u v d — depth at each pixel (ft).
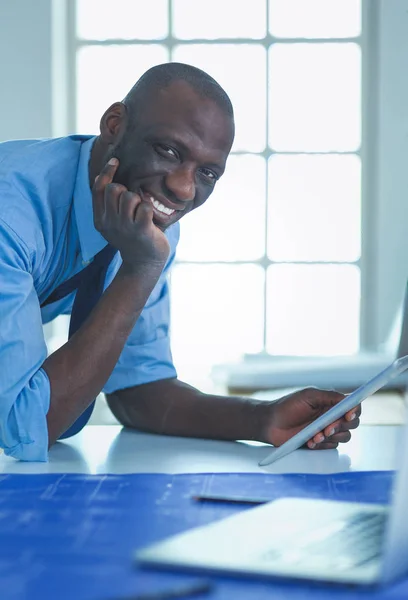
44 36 12.12
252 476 3.96
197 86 4.80
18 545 2.76
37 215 5.02
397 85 12.12
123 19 12.64
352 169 12.62
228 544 2.61
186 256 12.78
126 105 4.95
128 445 5.05
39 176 5.06
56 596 2.26
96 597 2.24
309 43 12.54
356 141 12.59
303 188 12.66
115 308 4.82
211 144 4.80
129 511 3.24
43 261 5.11
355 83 12.55
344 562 2.44
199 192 4.95
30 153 5.17
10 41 12.15
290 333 12.78
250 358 12.52
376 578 2.30
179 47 12.62
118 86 12.67
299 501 3.19
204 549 2.56
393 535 2.29
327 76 12.55
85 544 2.77
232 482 3.83
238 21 12.57
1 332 4.55
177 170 4.83
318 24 12.54
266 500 3.33
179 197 4.84
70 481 3.80
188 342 12.82
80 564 2.54
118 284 4.87
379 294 12.25
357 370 9.09
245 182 12.67
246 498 3.36
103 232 4.90
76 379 4.68
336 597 2.26
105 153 5.08
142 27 12.65
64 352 4.74
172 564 2.45
